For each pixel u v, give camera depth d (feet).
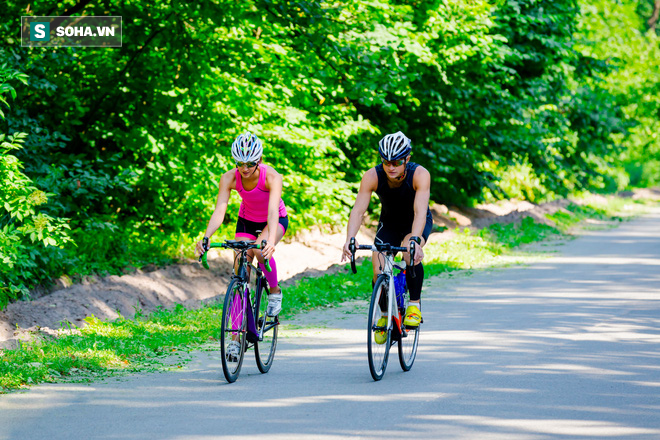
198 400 26.76
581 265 70.44
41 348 33.24
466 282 60.39
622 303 49.34
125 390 28.25
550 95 113.09
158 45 57.26
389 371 31.60
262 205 31.94
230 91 60.03
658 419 24.16
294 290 51.08
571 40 106.52
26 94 51.80
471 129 98.53
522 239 91.40
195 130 60.03
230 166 62.34
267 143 68.23
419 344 37.14
